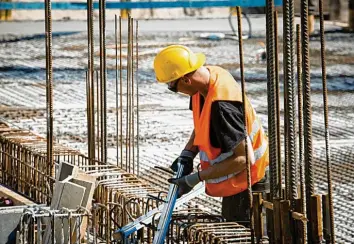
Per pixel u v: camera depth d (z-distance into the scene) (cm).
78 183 1502
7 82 3512
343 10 5466
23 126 2706
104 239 1573
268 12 1174
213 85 1330
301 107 1195
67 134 2625
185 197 1423
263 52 4066
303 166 1214
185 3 4391
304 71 1141
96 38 4603
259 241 1218
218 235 1294
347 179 2195
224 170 1310
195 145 1413
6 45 4578
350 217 1905
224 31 5094
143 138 2603
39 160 1788
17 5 4988
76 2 4938
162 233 1314
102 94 1755
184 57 1344
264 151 1391
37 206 1538
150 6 4475
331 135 2688
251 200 1215
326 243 1191
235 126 1305
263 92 3331
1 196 1841
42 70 3819
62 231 1383
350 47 4562
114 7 4491
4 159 1928
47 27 1714
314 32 4991
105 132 1759
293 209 1170
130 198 1514
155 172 2197
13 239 1500
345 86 3466
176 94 3275
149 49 4356
